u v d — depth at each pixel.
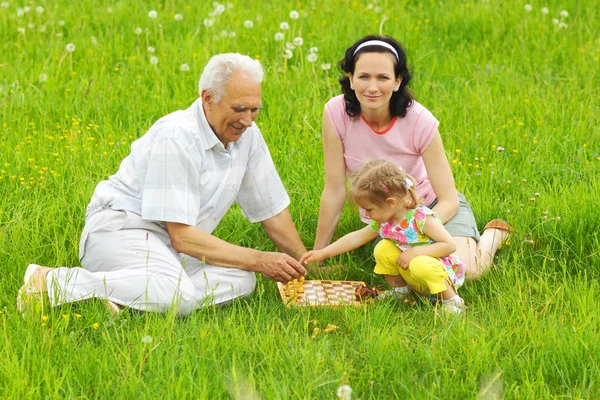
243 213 5.56
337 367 4.12
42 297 4.64
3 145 6.82
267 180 5.41
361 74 5.16
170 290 4.72
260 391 3.94
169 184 4.83
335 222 5.66
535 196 6.12
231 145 5.09
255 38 9.20
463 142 7.10
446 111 7.71
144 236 4.91
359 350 4.39
